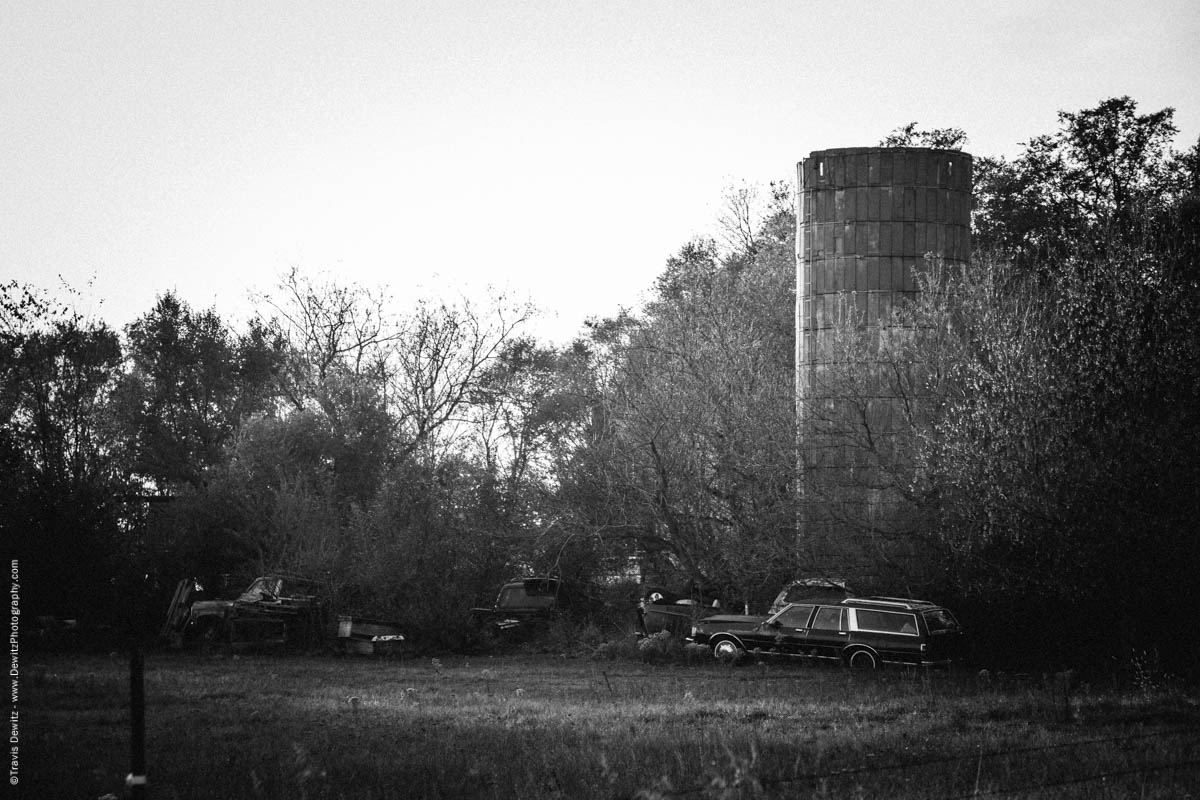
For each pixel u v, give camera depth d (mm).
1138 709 18453
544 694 22062
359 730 16609
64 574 36438
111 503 38688
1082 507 25672
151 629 37688
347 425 43031
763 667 28219
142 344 50906
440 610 34062
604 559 37656
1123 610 27172
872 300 35281
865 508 31562
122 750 14711
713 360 36312
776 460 33219
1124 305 26297
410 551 34812
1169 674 24766
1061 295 28234
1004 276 32406
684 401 34625
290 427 41812
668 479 34000
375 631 32844
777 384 36062
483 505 37312
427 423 49531
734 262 54250
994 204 48781
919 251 35438
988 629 29953
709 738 15117
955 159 36062
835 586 31078
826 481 32094
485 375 49844
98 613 37531
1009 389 27172
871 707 19172
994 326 29359
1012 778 12469
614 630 35688
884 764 13336
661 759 13602
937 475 29094
